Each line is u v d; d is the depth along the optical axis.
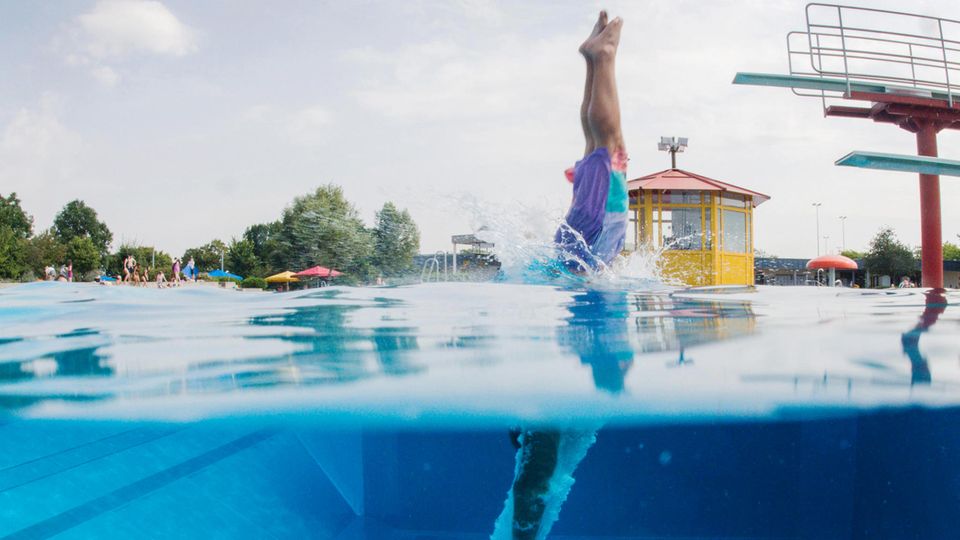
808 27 12.56
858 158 6.96
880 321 4.64
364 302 5.91
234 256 72.75
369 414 3.89
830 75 12.65
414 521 13.53
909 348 3.73
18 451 4.20
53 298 6.94
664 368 3.37
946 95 12.87
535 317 4.81
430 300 6.04
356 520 9.32
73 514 4.36
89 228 100.69
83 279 59.91
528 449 4.38
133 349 3.95
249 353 3.75
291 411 3.69
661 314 4.95
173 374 3.36
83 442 4.29
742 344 3.82
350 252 40.28
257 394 3.33
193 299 6.79
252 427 4.58
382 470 10.23
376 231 39.50
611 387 3.28
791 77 12.46
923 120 13.26
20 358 3.79
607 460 11.41
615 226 8.95
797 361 3.42
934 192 13.30
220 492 6.22
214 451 5.40
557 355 3.57
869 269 49.00
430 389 3.33
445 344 3.85
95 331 4.59
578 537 15.41
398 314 5.05
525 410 3.79
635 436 7.08
